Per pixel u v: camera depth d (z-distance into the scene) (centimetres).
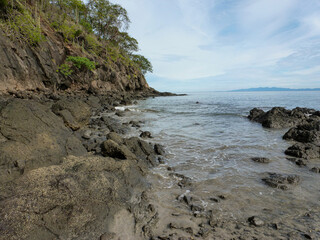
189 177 586
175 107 2770
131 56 6225
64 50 2733
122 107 2553
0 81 1501
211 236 344
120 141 788
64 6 3462
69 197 367
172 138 1038
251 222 382
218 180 568
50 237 303
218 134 1136
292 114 1571
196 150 846
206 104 3388
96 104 2088
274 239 338
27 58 1889
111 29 4609
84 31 3647
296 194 491
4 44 1595
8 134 506
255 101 4206
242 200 464
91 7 4153
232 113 2088
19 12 1934
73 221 336
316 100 4234
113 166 516
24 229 298
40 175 406
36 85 2017
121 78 4531
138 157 710
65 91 2633
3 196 342
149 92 6694
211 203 451
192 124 1448
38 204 336
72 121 912
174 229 361
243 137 1069
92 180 421
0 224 289
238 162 710
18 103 591
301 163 684
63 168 451
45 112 685
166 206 436
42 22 2592
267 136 1095
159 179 573
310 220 390
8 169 421
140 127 1313
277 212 419
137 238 337
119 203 407
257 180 570
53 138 584
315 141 910
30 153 489
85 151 666
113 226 352
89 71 3192
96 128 1152
